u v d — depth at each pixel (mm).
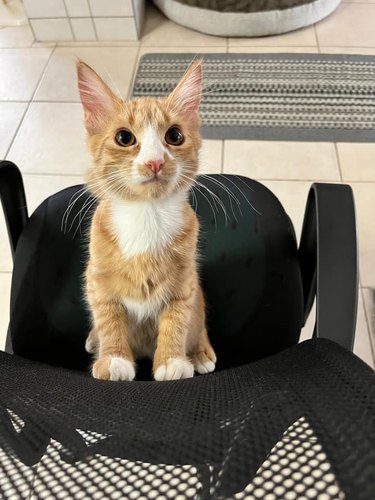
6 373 534
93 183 846
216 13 2262
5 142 1933
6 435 378
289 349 592
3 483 327
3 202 937
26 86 2150
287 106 2002
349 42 2285
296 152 1848
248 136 1896
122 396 494
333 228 771
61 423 411
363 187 1743
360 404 360
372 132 1910
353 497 283
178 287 899
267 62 2188
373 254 1567
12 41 2408
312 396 394
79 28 2328
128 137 788
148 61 2225
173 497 311
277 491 302
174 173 785
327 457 316
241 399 445
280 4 2227
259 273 951
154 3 2488
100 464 347
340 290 718
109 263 855
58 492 318
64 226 991
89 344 895
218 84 2082
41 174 1817
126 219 833
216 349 904
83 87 785
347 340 684
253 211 1029
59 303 920
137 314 932
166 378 804
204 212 1033
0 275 1562
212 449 357
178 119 824
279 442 342
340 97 2035
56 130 1962
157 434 392
